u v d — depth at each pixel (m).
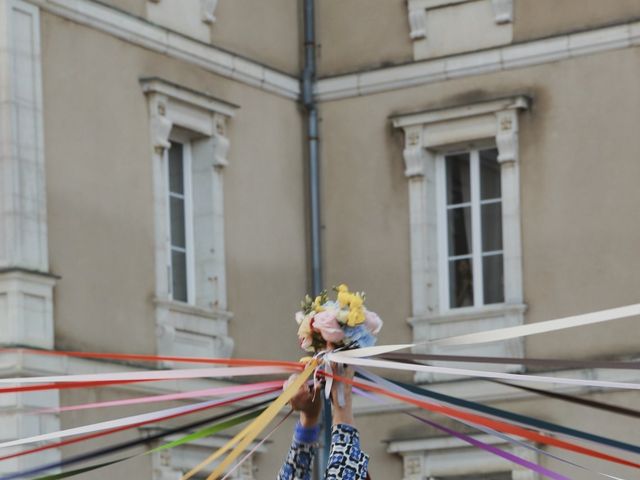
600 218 16.05
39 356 13.84
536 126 16.42
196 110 16.16
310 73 17.58
